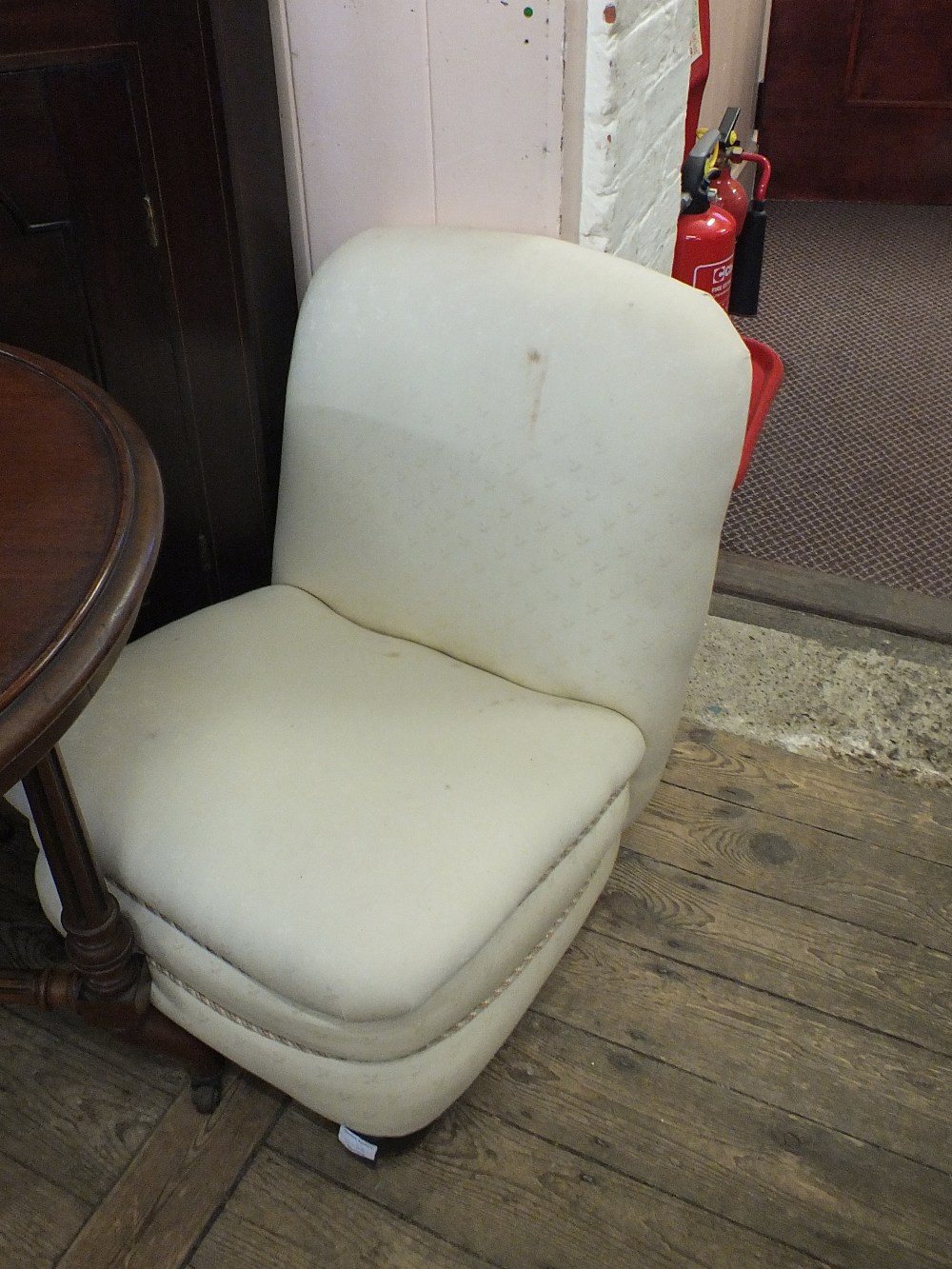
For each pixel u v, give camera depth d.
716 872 1.54
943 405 2.63
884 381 2.73
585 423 1.13
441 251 1.23
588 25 1.19
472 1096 1.29
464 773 1.10
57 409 1.05
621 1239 1.17
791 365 2.81
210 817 1.06
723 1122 1.26
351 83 1.34
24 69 1.20
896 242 3.46
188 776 1.10
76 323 1.37
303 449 1.34
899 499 2.31
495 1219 1.18
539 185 1.31
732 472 1.13
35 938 1.48
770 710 1.78
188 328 1.41
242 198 1.34
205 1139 1.26
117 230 1.32
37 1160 1.24
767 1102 1.28
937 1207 1.18
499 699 1.23
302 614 1.36
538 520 1.19
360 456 1.29
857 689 1.81
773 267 3.31
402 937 0.96
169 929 1.08
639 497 1.12
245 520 1.58
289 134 1.41
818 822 1.61
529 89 1.25
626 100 1.29
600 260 1.15
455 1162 1.23
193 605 1.64
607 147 1.26
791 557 2.14
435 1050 1.07
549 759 1.13
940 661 1.86
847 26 3.42
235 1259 1.16
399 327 1.24
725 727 1.76
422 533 1.28
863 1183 1.20
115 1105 1.30
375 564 1.33
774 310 3.07
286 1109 1.29
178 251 1.35
